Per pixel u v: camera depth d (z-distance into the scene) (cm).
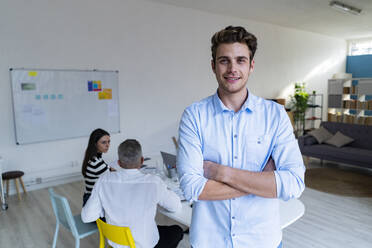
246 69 97
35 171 448
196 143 105
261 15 683
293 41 865
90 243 288
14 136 427
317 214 346
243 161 102
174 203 189
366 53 1044
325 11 646
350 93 733
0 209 372
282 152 101
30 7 422
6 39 407
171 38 590
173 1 558
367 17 707
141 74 554
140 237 179
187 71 625
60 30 452
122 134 541
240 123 102
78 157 488
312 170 526
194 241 108
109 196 181
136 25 536
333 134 565
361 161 476
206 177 102
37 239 297
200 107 107
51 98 451
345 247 275
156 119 586
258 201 102
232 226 102
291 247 276
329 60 1012
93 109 497
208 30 654
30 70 429
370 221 328
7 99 417
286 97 870
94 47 489
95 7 484
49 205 385
